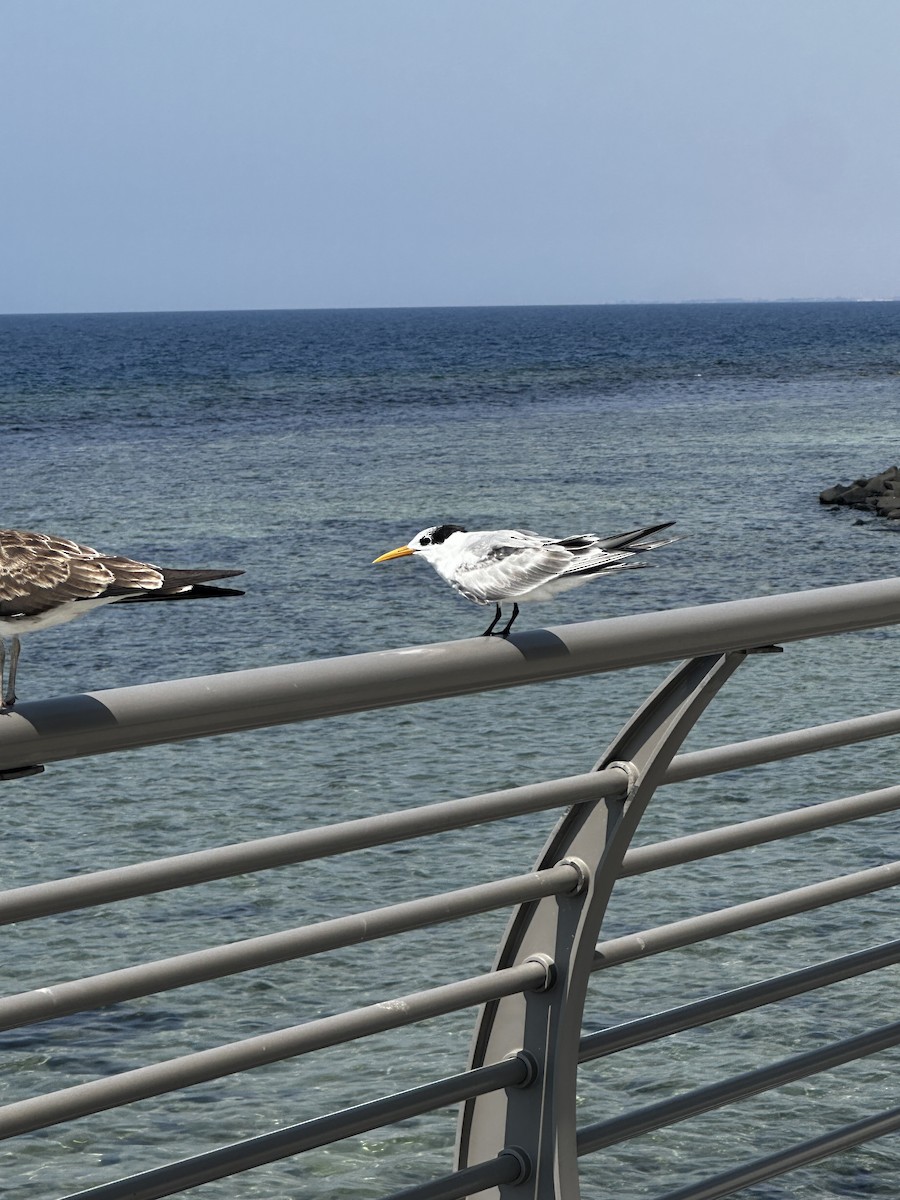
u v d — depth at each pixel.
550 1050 2.15
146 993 1.76
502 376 90.19
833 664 17.41
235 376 92.94
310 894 9.85
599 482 37.66
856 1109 6.59
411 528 29.81
